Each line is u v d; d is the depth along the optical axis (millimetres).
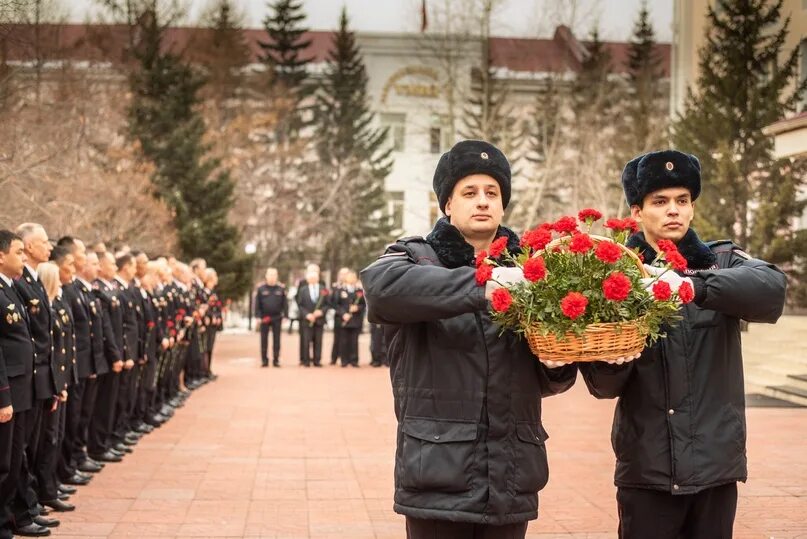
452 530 3438
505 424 3430
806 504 8000
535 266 3262
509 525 3436
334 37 57156
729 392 4035
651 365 4000
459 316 3469
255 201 44219
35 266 7730
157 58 30391
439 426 3432
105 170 23234
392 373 3691
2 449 6586
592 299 3295
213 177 33656
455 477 3365
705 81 26938
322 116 52406
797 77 26406
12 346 6891
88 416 9500
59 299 8516
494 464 3391
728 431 3990
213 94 43375
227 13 46219
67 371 8391
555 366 3428
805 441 11188
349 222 48125
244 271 30031
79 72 20906
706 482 3926
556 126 39281
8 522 6859
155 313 12750
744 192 25344
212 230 28891
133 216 24047
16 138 15195
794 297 24266
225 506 8016
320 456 10500
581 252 3338
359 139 51219
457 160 3684
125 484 8922
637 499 4082
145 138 28844
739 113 26016
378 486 8859
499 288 3252
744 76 26109
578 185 38531
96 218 21141
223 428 12695
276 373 21562
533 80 52188
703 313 4020
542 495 8414
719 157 25906
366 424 13094
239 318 44219
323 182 48781
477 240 3746
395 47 53281
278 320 23625
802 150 16062
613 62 53844
